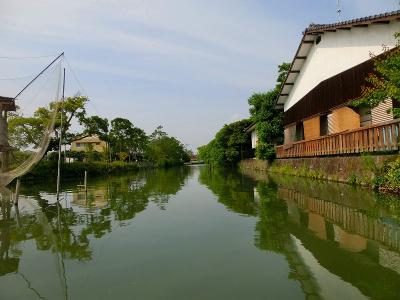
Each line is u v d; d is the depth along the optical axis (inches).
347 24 666.2
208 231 360.5
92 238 354.9
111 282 231.6
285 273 232.2
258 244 302.7
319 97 842.2
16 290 229.6
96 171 1561.3
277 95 1218.6
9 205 623.2
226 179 1112.2
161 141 3730.3
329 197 517.3
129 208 539.8
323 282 213.5
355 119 681.0
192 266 254.7
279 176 1011.3
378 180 518.6
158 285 221.9
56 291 222.5
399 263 238.2
